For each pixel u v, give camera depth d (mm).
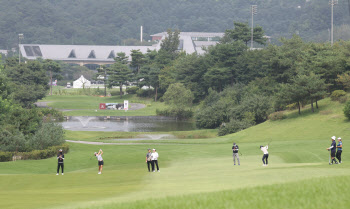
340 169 48031
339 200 24594
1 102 106562
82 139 162750
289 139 140250
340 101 165125
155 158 65000
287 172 47344
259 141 143250
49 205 33219
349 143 108375
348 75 174125
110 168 81438
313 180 31641
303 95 165500
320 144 111250
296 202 24469
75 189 46625
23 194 42688
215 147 122812
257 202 24750
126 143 149000
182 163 84000
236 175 49625
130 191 40469
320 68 183750
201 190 35344
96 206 28344
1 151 103625
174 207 24875
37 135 113562
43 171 85500
